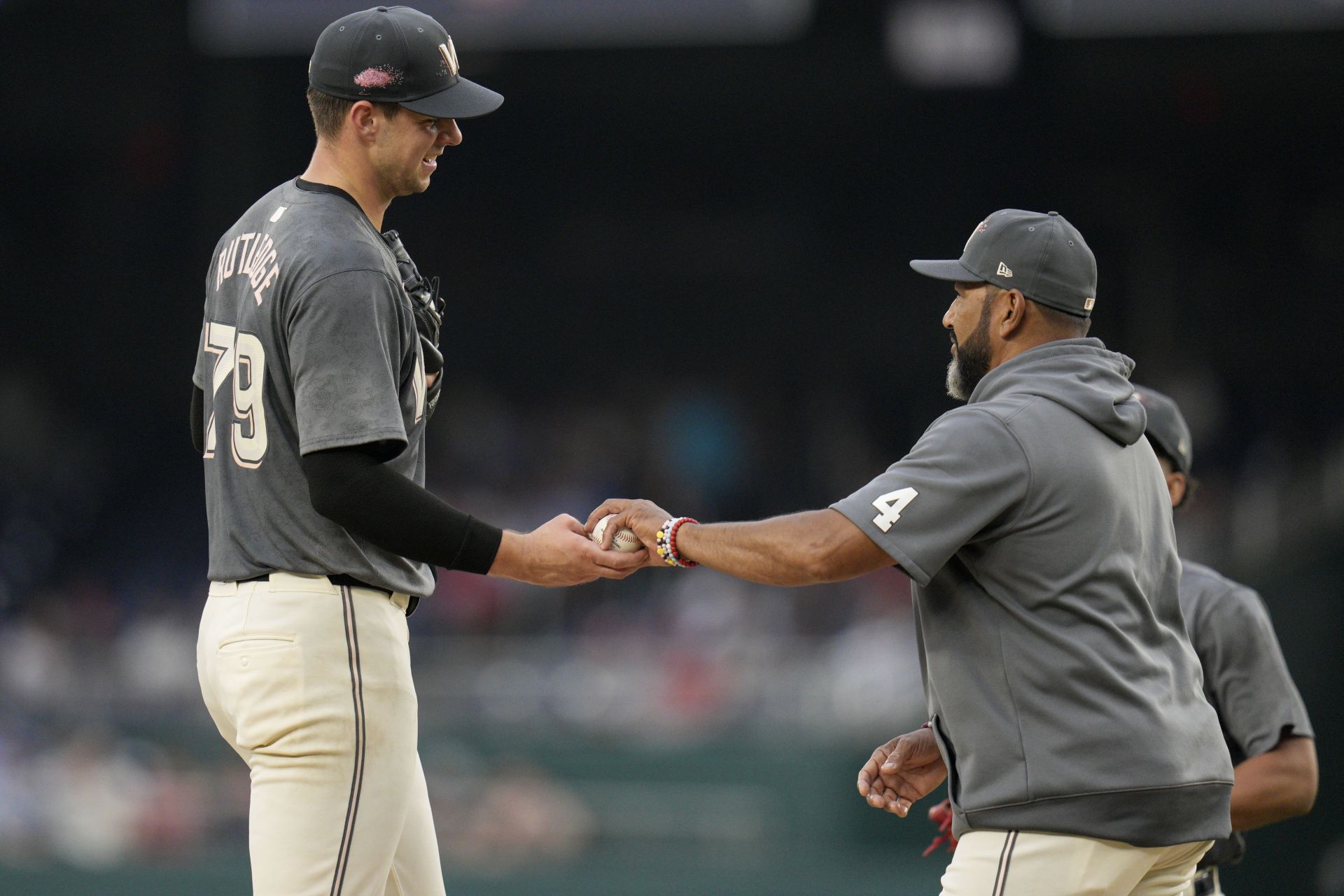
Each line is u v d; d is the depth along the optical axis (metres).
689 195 85.31
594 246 86.06
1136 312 79.25
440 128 11.30
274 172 83.19
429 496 10.50
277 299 10.45
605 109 82.69
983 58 73.62
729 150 84.00
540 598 58.59
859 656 47.12
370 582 10.70
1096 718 10.81
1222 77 76.00
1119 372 11.85
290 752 10.45
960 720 11.26
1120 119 78.81
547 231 86.31
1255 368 77.88
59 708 47.03
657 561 12.02
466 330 86.88
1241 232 78.62
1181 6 59.97
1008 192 81.19
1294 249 78.12
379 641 10.70
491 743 42.12
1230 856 14.25
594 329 86.44
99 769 41.09
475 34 63.62
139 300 84.69
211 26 66.81
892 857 36.28
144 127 81.88
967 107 80.06
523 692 47.38
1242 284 78.50
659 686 48.22
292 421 10.58
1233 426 77.00
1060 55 76.19
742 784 39.53
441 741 42.22
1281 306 78.00
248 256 10.88
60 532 76.88
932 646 11.53
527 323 86.75
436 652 52.38
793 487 81.38
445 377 86.12
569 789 40.44
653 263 85.88
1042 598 10.99
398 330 10.67
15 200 83.94
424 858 11.71
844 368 84.25
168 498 81.75
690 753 40.06
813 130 82.56
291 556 10.52
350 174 11.13
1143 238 79.75
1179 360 77.88
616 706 47.09
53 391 84.44
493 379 86.44
